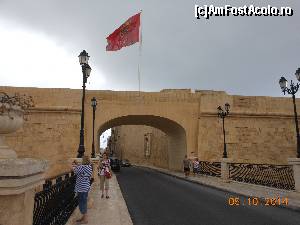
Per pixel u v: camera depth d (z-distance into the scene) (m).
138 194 14.10
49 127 27.73
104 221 7.71
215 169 23.05
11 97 3.10
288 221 8.19
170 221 8.21
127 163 51.69
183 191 15.34
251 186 16.33
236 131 29.94
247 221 8.19
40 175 3.04
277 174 16.14
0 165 2.35
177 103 30.17
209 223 7.95
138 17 29.17
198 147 29.22
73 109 28.27
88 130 28.39
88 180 7.53
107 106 29.16
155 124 35.56
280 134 30.36
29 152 26.98
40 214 4.39
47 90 28.22
